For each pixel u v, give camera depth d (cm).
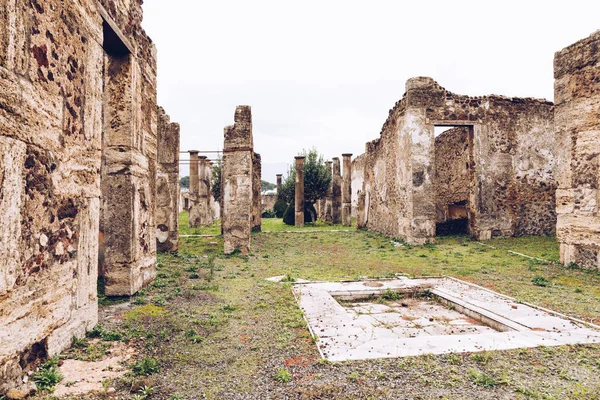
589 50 767
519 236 1284
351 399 278
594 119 760
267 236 1477
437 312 542
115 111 554
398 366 334
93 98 418
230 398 280
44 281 321
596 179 757
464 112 1255
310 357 356
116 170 552
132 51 562
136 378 308
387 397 281
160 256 966
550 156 1321
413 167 1217
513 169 1291
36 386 283
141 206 606
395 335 440
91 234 414
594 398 281
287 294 590
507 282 677
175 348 376
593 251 763
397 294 623
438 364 338
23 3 293
